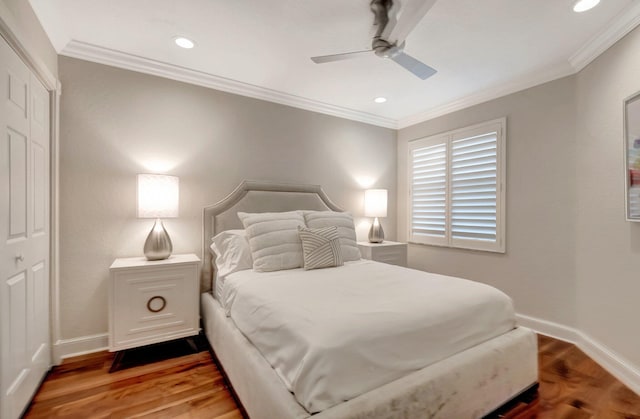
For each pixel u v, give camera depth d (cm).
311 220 272
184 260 234
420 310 146
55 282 210
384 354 125
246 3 178
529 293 275
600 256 218
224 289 218
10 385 145
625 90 193
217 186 284
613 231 206
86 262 228
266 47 227
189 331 232
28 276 168
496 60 244
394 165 414
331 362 112
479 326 161
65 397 174
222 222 276
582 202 235
